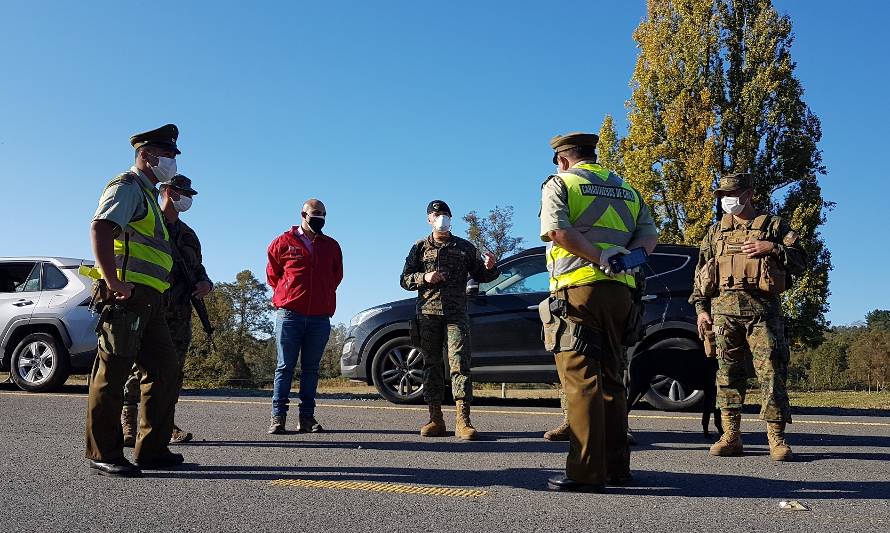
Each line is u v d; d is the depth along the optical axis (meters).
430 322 6.38
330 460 4.92
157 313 4.55
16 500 3.69
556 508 3.57
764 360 5.16
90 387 4.29
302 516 3.40
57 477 4.24
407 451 5.34
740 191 5.32
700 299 5.66
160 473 4.40
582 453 3.91
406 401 9.34
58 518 3.36
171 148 4.48
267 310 54.97
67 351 10.46
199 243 5.93
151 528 3.20
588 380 3.93
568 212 3.98
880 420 7.71
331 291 6.74
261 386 26.27
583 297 3.92
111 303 4.25
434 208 6.55
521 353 8.95
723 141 25.94
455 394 6.17
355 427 6.84
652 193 26.02
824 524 3.30
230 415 7.61
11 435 5.90
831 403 12.08
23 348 10.59
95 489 3.94
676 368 6.30
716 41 26.20
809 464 4.89
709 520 3.35
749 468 4.72
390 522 3.30
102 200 4.14
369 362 9.52
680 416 7.92
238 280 54.56
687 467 4.75
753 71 25.98
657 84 26.77
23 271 10.91
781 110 25.42
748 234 5.31
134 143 4.48
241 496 3.80
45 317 10.45
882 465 4.86
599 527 3.23
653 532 3.16
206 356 45.53
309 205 6.76
